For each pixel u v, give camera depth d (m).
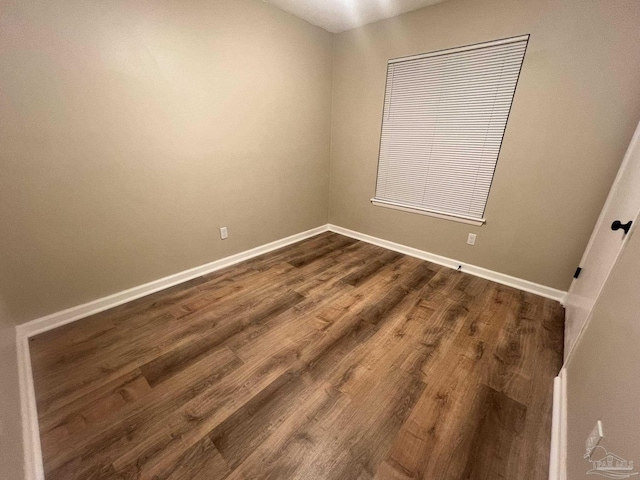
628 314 0.82
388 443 1.18
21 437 1.07
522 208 2.29
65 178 1.73
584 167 1.97
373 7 2.39
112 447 1.15
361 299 2.23
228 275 2.61
